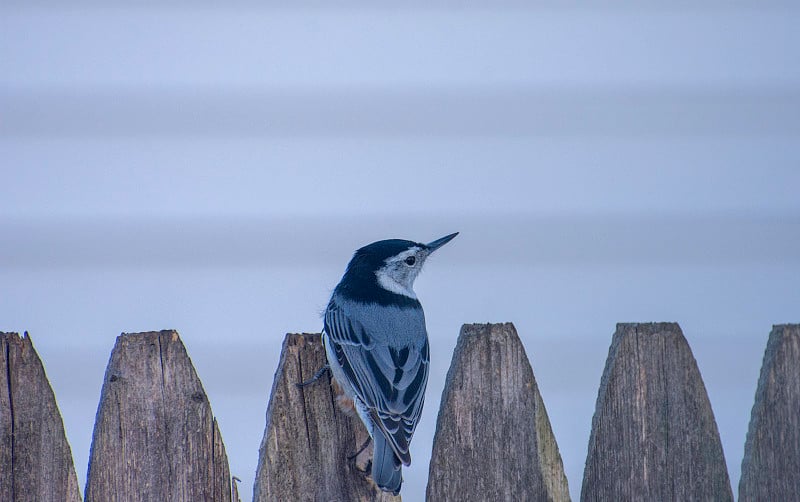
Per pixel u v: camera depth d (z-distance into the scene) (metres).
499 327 7.19
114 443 6.86
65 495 6.85
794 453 7.20
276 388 7.28
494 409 7.11
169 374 6.97
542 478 7.11
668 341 7.22
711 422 7.20
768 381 7.24
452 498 7.05
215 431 6.96
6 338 6.86
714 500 7.16
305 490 7.18
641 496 7.13
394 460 7.31
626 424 7.16
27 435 6.84
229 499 6.96
